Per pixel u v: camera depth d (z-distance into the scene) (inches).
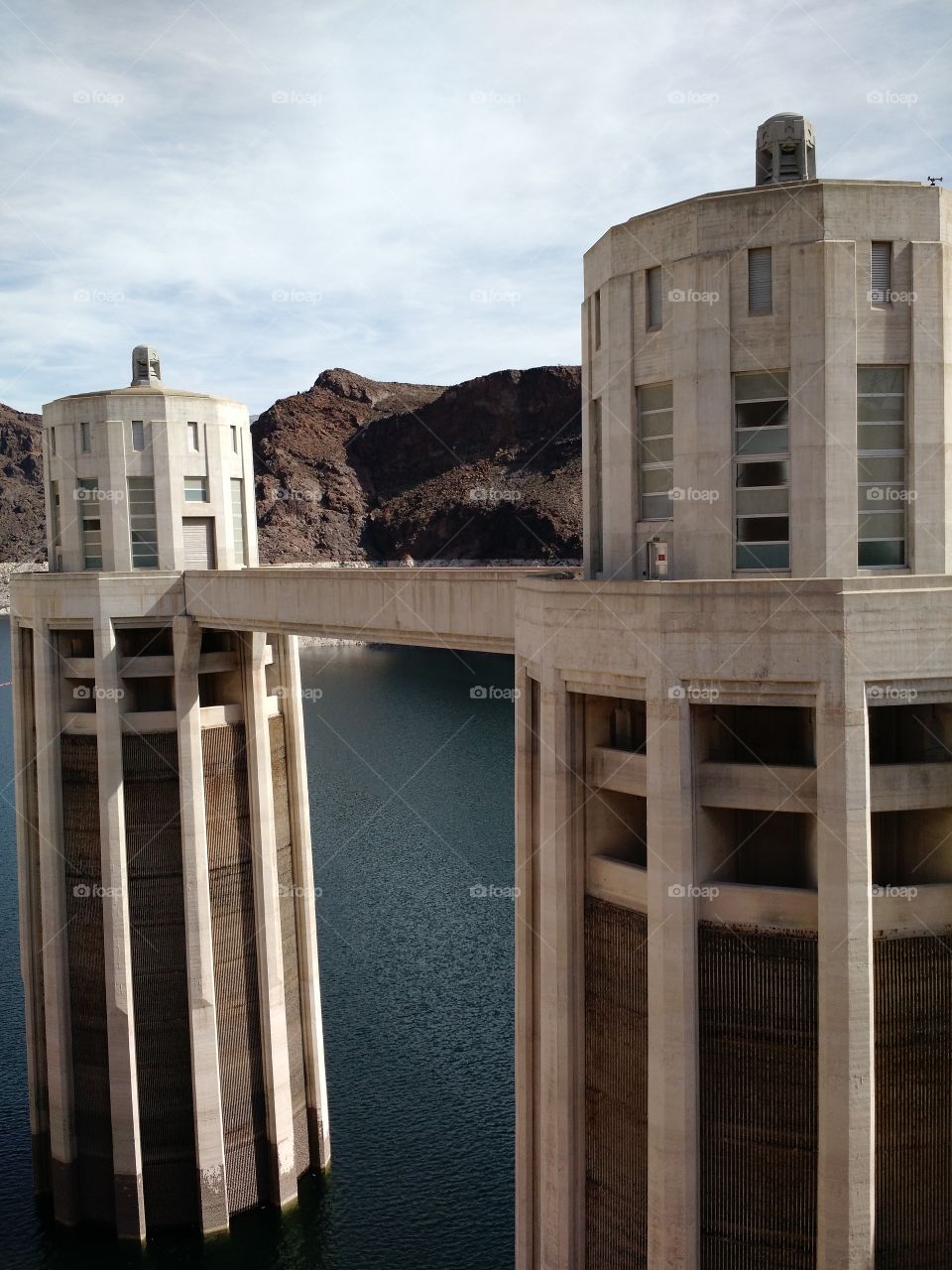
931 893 898.1
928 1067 904.3
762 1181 905.5
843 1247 852.6
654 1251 917.8
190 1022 1711.4
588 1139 1019.9
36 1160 1811.0
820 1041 861.2
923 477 913.5
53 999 1747.0
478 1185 1771.7
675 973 894.4
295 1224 1727.4
